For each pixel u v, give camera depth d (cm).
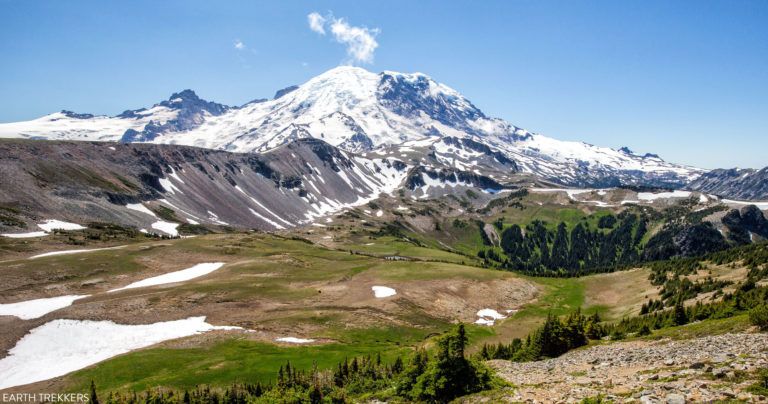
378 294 14150
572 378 3709
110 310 10912
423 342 10881
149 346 9262
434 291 14875
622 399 2686
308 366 8519
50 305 11056
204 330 10469
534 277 18388
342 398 4831
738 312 6712
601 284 17512
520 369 4838
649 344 5266
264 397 4984
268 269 16200
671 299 12544
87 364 8356
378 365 7725
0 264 13238
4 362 8219
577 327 7212
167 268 15612
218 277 14812
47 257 14500
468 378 3953
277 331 10838
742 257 16275
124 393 6956
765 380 2466
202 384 7544
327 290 14225
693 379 2830
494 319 13900
